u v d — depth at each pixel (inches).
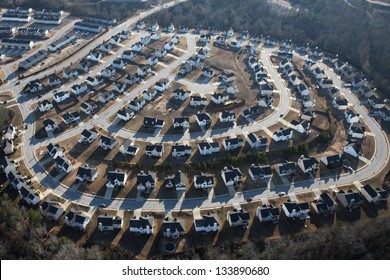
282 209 5974.4
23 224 5447.8
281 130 7509.8
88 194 6230.3
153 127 7819.9
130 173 6648.6
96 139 7450.8
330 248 5078.7
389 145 7524.6
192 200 6141.7
